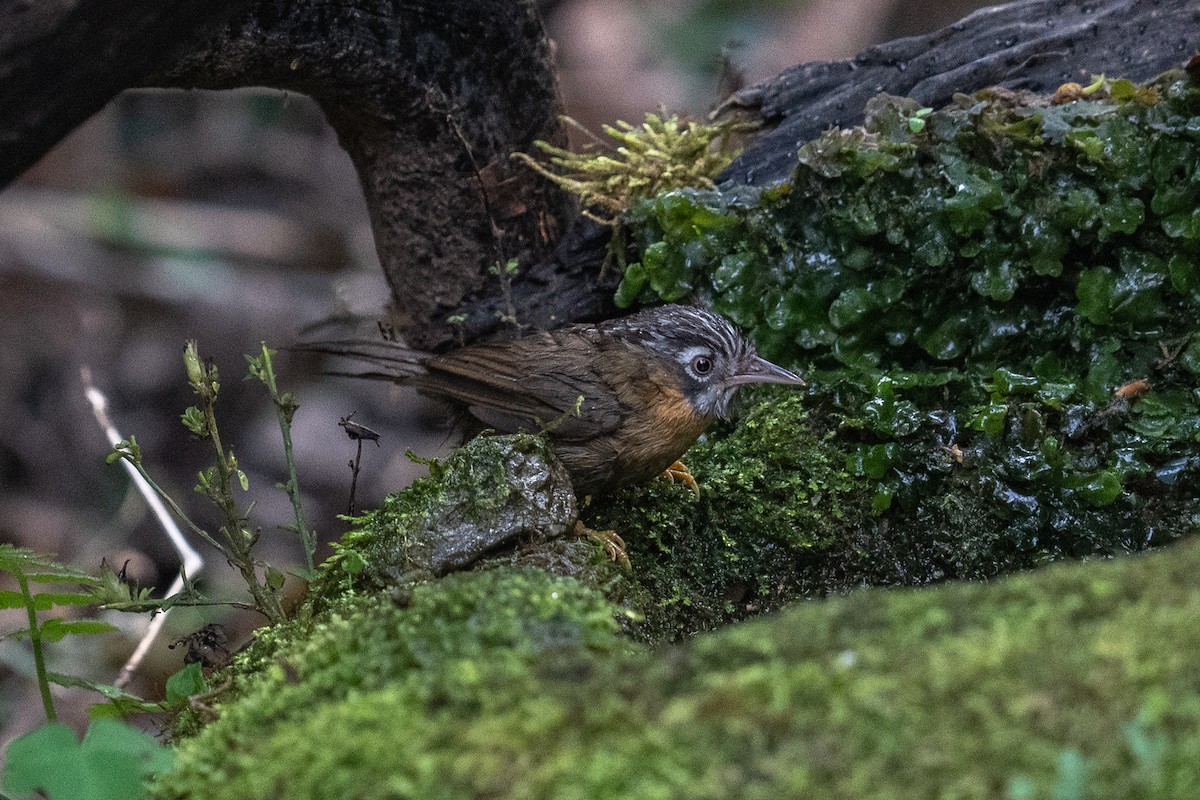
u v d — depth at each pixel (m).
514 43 9.63
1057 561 8.34
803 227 9.34
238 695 6.03
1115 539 8.28
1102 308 8.63
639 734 4.04
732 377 8.65
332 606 6.68
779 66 22.81
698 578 8.46
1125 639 4.06
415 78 9.23
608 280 9.98
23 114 5.53
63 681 6.54
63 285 19.41
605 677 4.40
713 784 3.81
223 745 5.05
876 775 3.80
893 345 9.23
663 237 9.66
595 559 7.12
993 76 9.80
